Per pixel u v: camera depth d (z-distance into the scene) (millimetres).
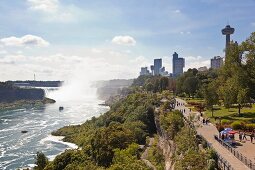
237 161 43031
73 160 81375
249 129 70688
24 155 121000
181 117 81438
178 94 182500
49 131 169125
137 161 62562
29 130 173625
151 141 89125
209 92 97312
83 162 78438
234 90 91562
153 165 65500
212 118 89938
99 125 145000
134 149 69938
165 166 63219
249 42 91938
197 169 43875
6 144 139875
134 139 81062
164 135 82438
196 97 158500
